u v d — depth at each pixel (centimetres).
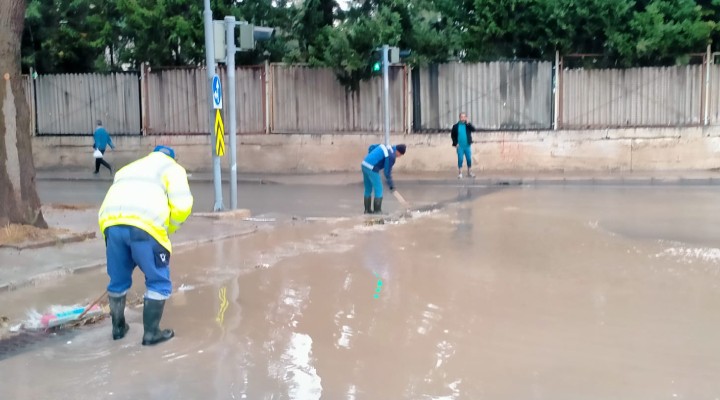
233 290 745
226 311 668
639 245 973
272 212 1322
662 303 685
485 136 2033
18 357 543
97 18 2200
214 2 2123
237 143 2094
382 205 1439
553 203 1438
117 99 2175
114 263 568
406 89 2059
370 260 890
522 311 662
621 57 2042
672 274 801
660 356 543
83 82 2195
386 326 621
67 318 616
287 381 498
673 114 2028
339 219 1222
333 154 2067
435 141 2041
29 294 722
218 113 1245
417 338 589
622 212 1295
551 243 995
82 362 533
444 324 626
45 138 2217
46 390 481
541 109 2047
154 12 2053
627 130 2002
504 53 2145
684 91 2020
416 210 1356
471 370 518
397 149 1295
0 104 957
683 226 1130
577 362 531
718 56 2014
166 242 567
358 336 595
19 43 976
